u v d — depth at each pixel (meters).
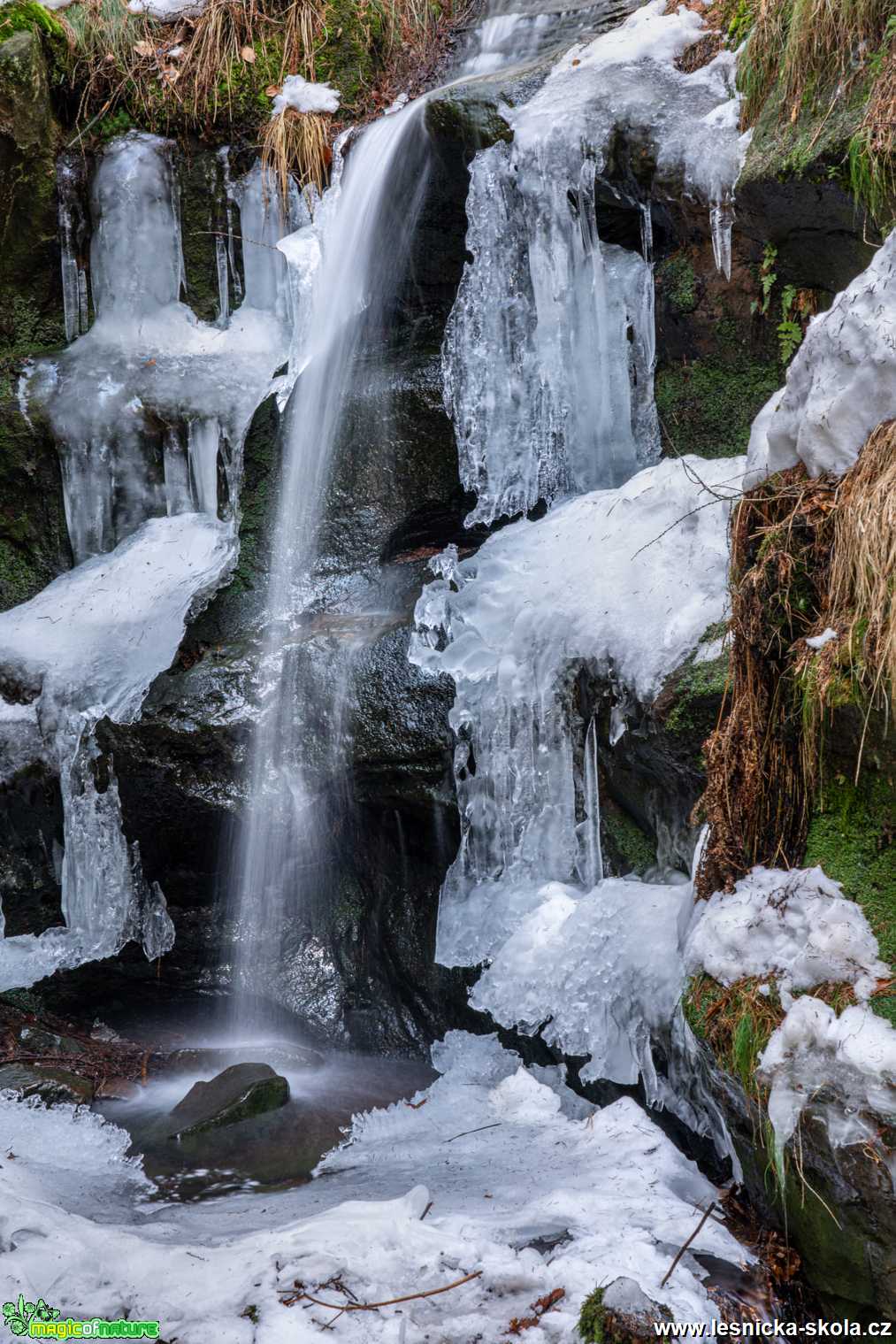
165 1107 4.13
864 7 4.01
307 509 5.33
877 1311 2.63
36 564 5.89
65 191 5.98
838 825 3.01
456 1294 2.73
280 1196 3.40
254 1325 2.66
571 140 4.67
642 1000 3.54
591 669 4.01
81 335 6.08
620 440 4.80
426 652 4.45
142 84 6.03
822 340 3.18
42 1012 4.94
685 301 4.59
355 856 4.73
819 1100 2.66
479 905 4.26
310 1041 4.76
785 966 2.92
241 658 4.79
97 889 4.88
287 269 5.97
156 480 5.76
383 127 5.43
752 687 3.21
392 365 5.31
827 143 3.92
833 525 3.04
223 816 4.67
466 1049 4.29
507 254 4.93
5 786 4.96
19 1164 3.62
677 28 5.00
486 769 4.26
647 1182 3.19
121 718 4.73
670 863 3.89
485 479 5.06
